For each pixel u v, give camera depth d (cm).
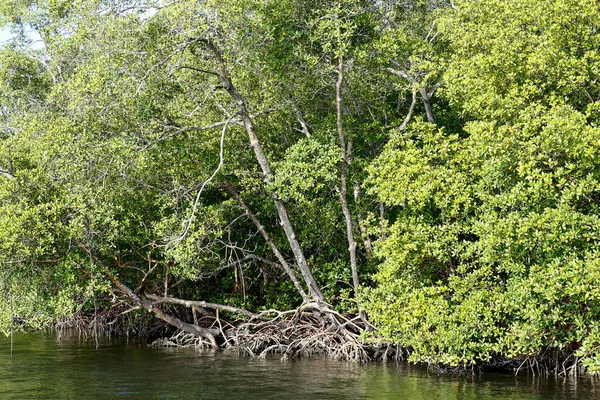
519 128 1680
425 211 1944
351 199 2425
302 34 2228
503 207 1628
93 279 2184
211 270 2512
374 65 2322
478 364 1861
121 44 2009
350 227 2178
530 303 1560
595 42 1795
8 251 2003
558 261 1477
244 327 2417
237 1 1984
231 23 2005
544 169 1641
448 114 2548
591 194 1612
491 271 1720
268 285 2627
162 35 2000
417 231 1814
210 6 1986
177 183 2228
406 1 2602
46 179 2136
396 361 2086
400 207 2480
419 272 1917
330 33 2091
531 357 1809
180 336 2561
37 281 2156
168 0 1997
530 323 1595
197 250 2202
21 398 1611
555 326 1609
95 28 2020
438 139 1909
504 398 1517
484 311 1655
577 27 1811
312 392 1645
